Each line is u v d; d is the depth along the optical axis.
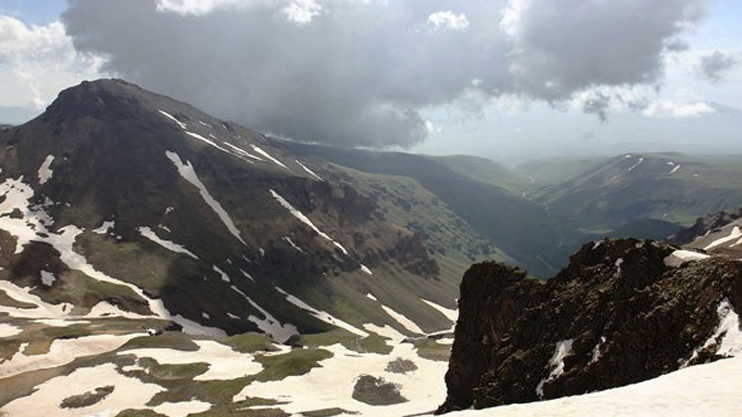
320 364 124.75
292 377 118.38
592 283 64.31
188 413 100.62
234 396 108.12
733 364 36.34
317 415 95.06
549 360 61.72
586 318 60.81
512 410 30.69
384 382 114.56
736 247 102.12
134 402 109.19
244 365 127.62
